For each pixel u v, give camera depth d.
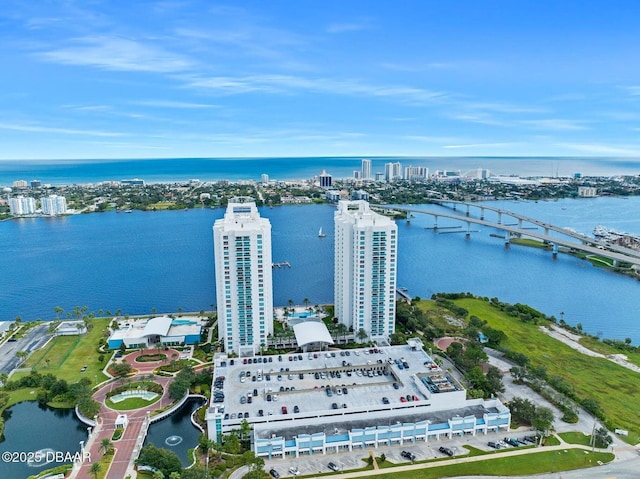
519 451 194.25
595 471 182.62
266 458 189.50
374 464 186.00
